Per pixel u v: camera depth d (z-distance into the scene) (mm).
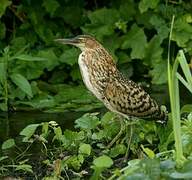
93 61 12023
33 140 11453
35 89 14680
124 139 11719
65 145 11555
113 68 12070
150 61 15758
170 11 15922
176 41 15586
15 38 15602
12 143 11281
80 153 10938
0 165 11219
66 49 15859
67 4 16453
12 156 11641
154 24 15812
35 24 16031
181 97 14938
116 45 15812
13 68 14680
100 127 12562
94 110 13992
